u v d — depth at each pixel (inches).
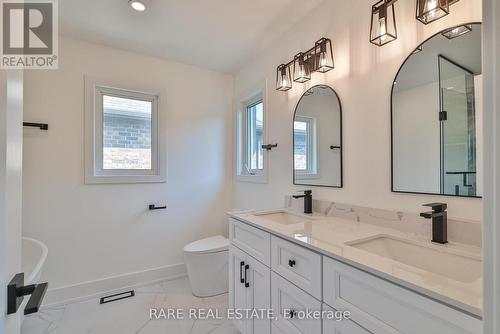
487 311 16.4
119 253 89.9
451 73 41.6
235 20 73.3
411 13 47.1
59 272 80.1
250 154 107.2
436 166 43.4
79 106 83.2
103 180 86.9
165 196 98.7
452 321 23.6
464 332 22.8
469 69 39.6
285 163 80.5
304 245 40.9
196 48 90.2
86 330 66.8
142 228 94.1
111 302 80.6
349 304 33.7
